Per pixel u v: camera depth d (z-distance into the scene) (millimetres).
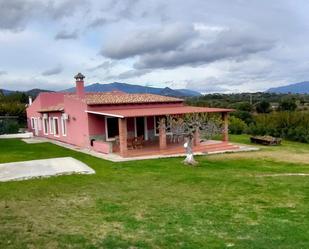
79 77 32156
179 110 28578
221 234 9719
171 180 17203
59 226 10203
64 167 19938
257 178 17766
